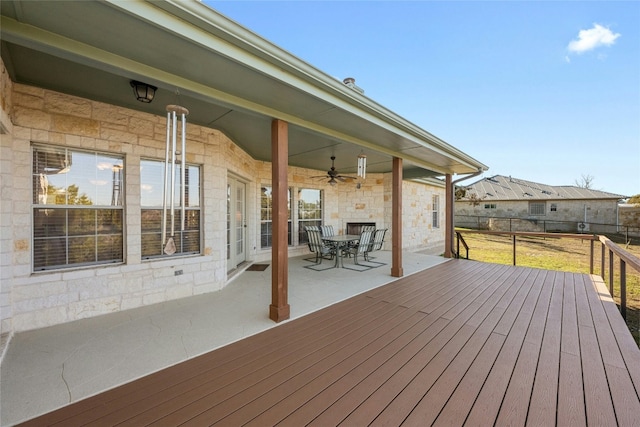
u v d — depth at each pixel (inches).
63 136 118.2
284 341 101.3
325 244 259.9
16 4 58.3
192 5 67.5
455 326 114.1
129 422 61.2
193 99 123.0
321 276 204.7
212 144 166.4
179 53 78.1
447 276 204.2
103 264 130.9
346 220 345.1
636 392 70.9
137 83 106.6
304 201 311.3
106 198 132.0
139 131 138.7
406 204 355.6
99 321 119.4
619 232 647.1
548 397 69.1
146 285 140.8
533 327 112.7
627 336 104.0
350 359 88.2
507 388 72.8
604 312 129.6
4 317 104.6
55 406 66.8
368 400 68.2
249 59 84.1
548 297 153.1
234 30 76.1
